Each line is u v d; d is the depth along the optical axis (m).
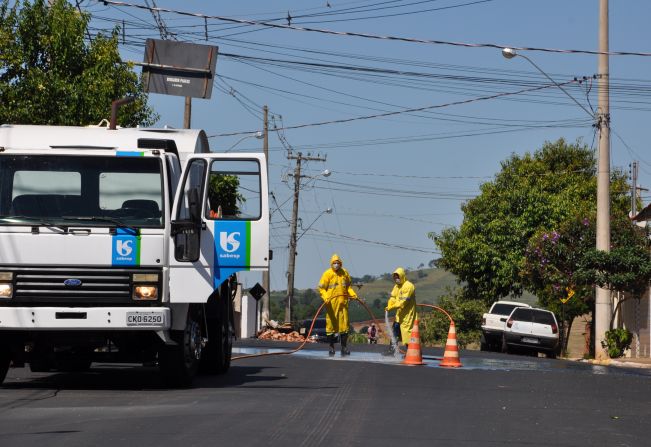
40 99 58.50
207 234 34.50
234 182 35.66
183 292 33.69
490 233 125.44
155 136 35.75
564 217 123.50
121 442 22.34
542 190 128.62
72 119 59.31
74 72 61.22
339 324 58.81
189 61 73.19
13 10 60.12
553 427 26.20
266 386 35.78
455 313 130.75
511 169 133.00
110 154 33.56
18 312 32.16
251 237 34.69
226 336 41.09
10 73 59.59
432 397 32.72
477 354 70.56
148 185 33.50
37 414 27.06
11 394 32.38
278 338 110.19
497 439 23.78
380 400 31.31
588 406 31.56
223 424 25.16
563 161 138.25
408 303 58.94
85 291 32.66
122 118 62.47
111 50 61.91
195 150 36.19
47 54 60.47
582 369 54.41
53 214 32.97
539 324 90.44
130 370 44.84
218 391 33.69
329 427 25.03
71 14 60.44
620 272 81.88
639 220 100.19
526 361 61.22
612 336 82.00
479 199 128.00
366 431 24.50
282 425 25.17
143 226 33.06
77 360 36.72
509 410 29.62
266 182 35.03
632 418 28.83
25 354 34.38
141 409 28.17
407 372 43.78
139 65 67.06
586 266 82.94
